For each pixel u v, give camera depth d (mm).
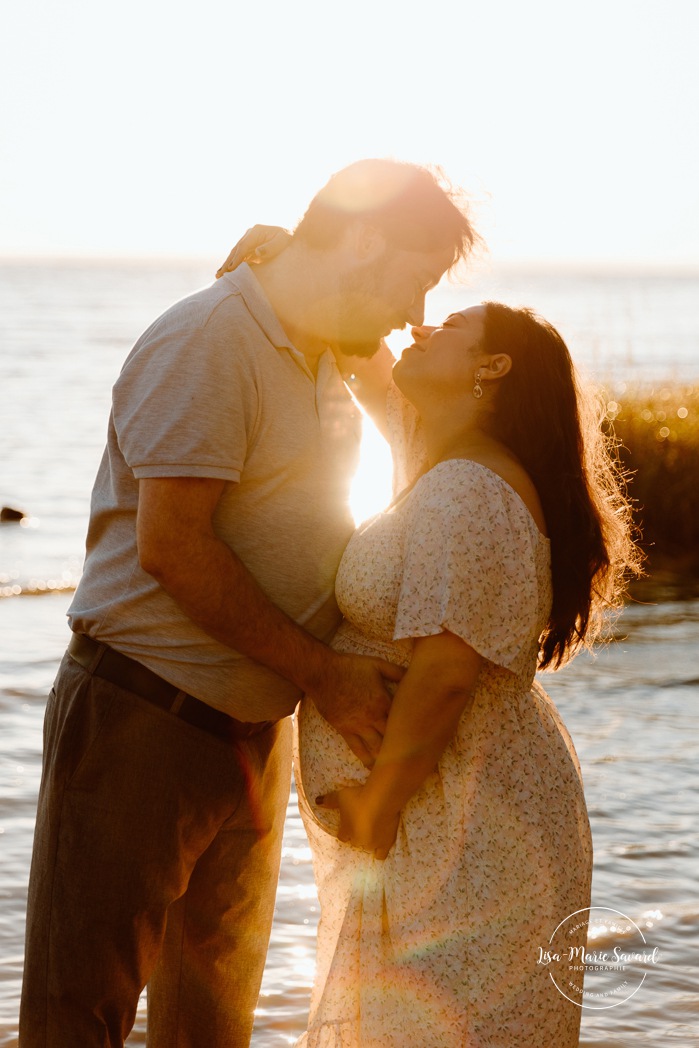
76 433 22672
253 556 2463
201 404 2287
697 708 6531
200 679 2420
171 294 135250
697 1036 3264
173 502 2275
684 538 10992
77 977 2428
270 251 2568
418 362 2549
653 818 4887
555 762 2500
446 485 2357
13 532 13195
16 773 5156
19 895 3979
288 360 2438
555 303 115312
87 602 2469
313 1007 2574
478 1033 2346
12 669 7012
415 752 2338
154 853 2436
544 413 2486
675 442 11477
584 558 2545
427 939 2375
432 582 2311
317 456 2506
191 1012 2752
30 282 178875
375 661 2473
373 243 2471
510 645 2354
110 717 2408
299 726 2660
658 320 87062
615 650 7879
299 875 4312
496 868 2379
